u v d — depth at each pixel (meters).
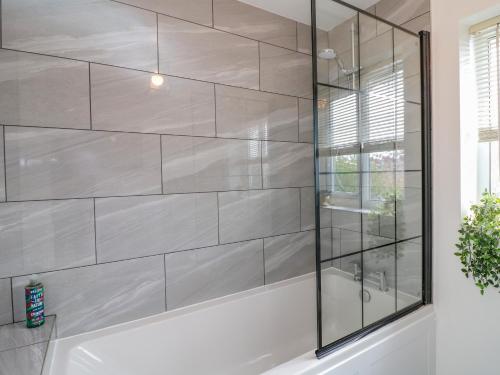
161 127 1.55
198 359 1.62
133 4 1.46
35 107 1.27
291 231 2.05
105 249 1.44
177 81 1.59
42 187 1.29
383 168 1.47
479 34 1.41
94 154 1.39
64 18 1.32
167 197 1.58
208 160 1.70
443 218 1.51
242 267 1.85
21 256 1.27
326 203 1.27
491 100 1.38
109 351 1.38
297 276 2.09
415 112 1.54
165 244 1.59
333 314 1.26
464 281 1.44
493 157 1.40
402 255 1.54
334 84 1.29
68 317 1.37
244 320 1.77
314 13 1.23
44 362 1.08
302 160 2.08
